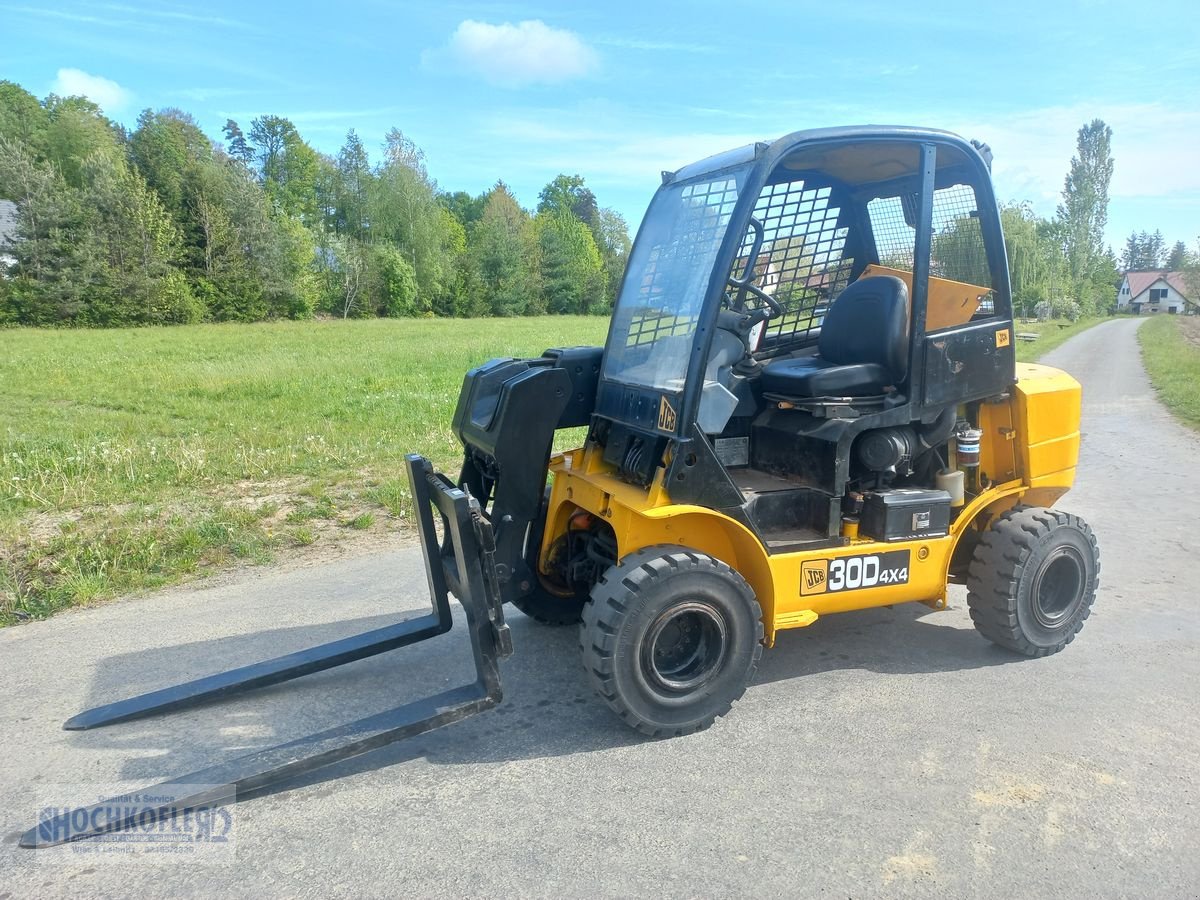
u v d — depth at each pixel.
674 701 3.74
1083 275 82.50
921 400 4.18
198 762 3.64
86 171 47.50
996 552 4.46
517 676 4.46
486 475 4.61
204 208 50.62
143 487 8.48
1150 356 25.95
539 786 3.42
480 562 3.64
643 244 4.47
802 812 3.20
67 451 9.99
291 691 4.32
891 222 4.82
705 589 3.70
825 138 3.90
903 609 5.41
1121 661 4.55
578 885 2.81
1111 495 8.34
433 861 2.94
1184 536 6.91
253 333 39.56
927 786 3.37
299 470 9.25
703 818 3.18
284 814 3.24
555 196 112.00
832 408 4.13
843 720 3.93
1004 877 2.82
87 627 5.23
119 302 45.12
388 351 27.67
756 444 4.59
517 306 73.25
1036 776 3.43
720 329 4.32
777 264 4.78
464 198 106.62
